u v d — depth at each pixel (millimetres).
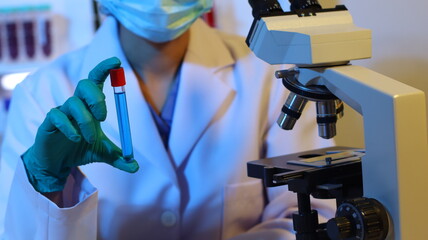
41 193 1099
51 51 2420
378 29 1389
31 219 1106
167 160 1404
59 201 1138
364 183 863
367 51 882
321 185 934
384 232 819
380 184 832
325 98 928
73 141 971
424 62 1271
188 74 1451
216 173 1438
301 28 901
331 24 920
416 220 812
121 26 1474
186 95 1441
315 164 982
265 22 910
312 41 844
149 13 1257
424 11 1250
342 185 926
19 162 1118
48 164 1057
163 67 1451
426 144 809
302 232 990
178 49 1468
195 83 1455
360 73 865
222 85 1479
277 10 936
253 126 1472
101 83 966
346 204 848
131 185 1406
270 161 1056
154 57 1432
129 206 1404
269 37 908
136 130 1397
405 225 806
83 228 1086
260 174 1019
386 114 798
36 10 2418
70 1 2406
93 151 1032
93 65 1456
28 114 1429
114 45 1452
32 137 1397
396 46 1343
